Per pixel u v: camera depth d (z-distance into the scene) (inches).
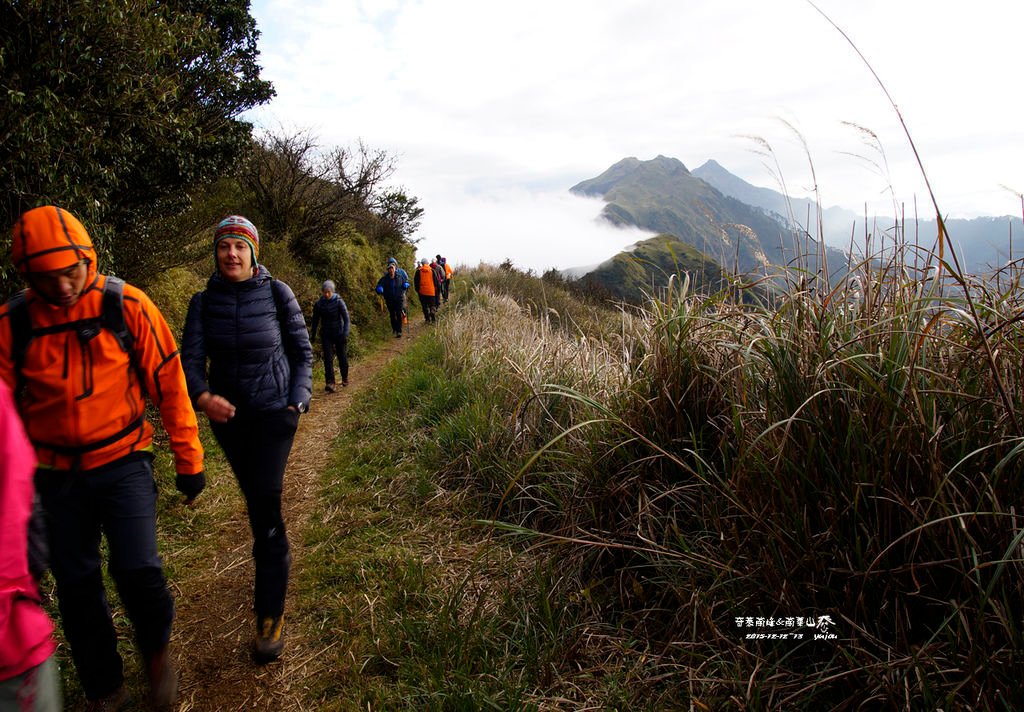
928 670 67.5
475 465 160.4
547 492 130.6
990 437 72.9
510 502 141.4
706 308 117.0
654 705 78.6
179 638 103.7
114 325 75.4
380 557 124.6
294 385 100.7
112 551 76.5
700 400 111.5
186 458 84.4
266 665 95.6
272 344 98.6
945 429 77.2
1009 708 57.8
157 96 170.4
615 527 111.2
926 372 78.4
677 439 108.5
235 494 165.8
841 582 78.7
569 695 82.8
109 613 81.9
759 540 87.0
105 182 165.0
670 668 84.7
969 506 71.0
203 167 231.8
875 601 76.1
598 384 165.9
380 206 761.6
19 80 135.3
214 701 87.9
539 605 100.8
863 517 78.4
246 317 96.9
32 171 136.3
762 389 95.6
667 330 115.5
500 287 767.7
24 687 47.9
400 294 503.2
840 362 78.6
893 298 88.3
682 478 109.9
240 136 255.0
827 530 78.7
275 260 413.4
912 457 74.2
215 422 97.2
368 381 334.6
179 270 276.8
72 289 70.5
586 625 95.3
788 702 73.1
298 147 499.2
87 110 156.2
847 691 72.6
